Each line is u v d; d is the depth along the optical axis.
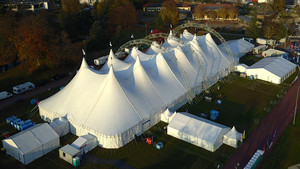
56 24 112.00
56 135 45.72
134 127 46.84
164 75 57.75
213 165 41.66
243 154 44.09
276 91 65.69
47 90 68.62
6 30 81.19
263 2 166.25
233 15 137.12
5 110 58.62
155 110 50.94
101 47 101.44
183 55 65.31
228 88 67.19
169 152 44.53
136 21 128.38
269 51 90.31
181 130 47.22
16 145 42.31
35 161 42.91
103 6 131.50
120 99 48.16
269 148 45.62
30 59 77.19
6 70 84.56
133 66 54.97
